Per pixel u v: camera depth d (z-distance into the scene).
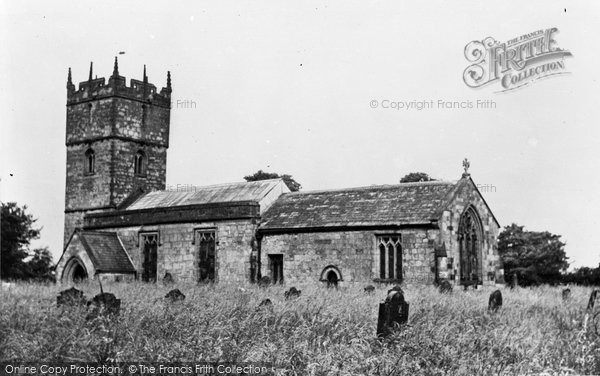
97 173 59.19
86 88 60.38
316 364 13.12
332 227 42.91
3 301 20.62
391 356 13.90
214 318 17.36
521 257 76.56
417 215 40.66
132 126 59.72
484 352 14.81
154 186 61.16
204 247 48.88
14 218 70.31
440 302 24.05
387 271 41.38
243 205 46.75
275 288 36.06
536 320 20.75
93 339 14.70
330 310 19.83
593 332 16.05
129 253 52.78
